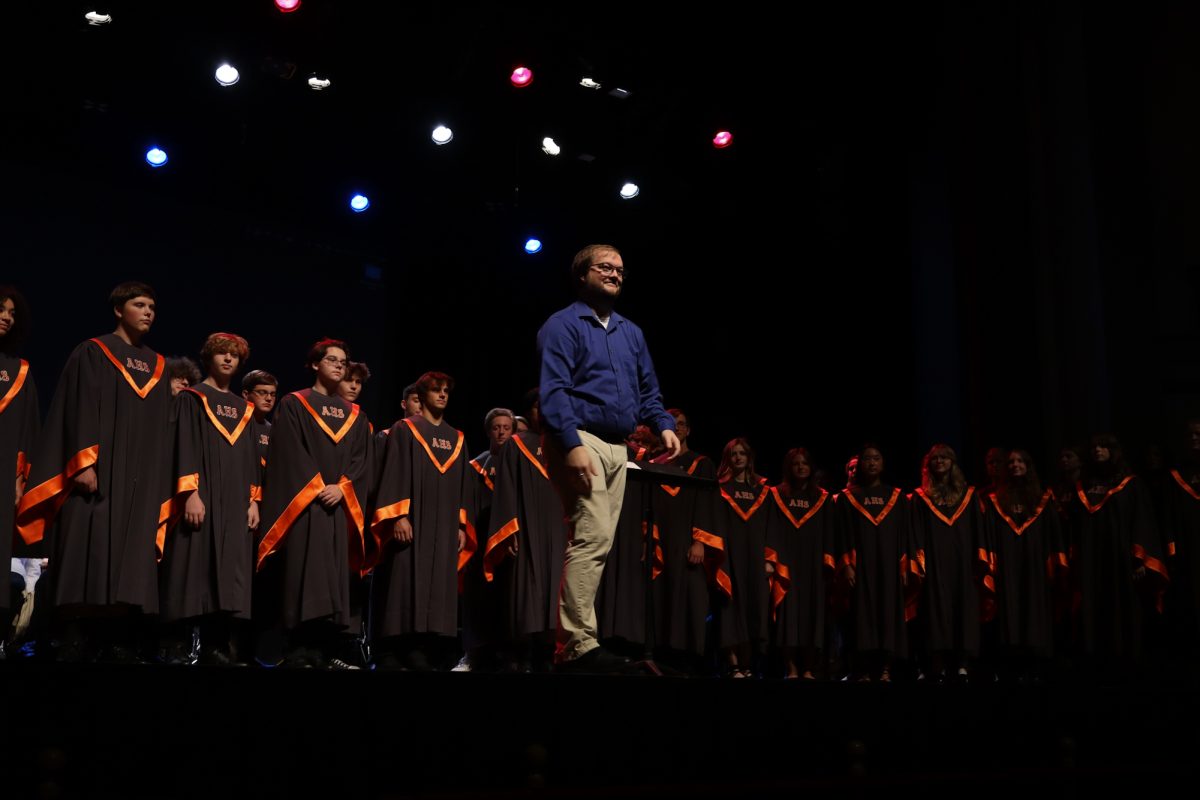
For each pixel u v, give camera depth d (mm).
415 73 8336
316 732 2703
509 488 5242
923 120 9383
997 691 4090
